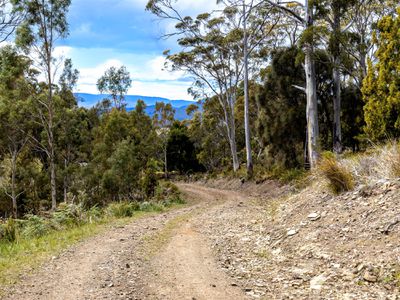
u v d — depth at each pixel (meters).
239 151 50.81
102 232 11.17
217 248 8.47
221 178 41.03
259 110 29.52
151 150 41.28
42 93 32.38
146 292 5.51
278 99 27.67
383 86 13.42
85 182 33.16
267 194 22.48
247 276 6.21
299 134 26.28
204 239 9.66
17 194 36.19
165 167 58.38
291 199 11.58
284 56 25.73
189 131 61.72
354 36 21.34
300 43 19.88
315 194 10.02
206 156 54.25
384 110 13.21
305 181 14.26
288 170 25.05
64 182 35.03
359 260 5.93
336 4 20.56
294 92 25.97
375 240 6.30
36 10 27.34
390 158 8.45
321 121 26.30
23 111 30.66
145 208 19.42
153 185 28.95
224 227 11.44
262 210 13.93
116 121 37.03
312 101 20.47
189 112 58.88
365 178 8.85
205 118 53.62
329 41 20.78
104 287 5.80
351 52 21.86
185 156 59.78
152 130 49.53
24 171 37.03
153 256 7.78
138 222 13.49
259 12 30.45
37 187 37.06
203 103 46.56
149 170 29.59
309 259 6.68
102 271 6.72
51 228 12.41
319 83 25.50
